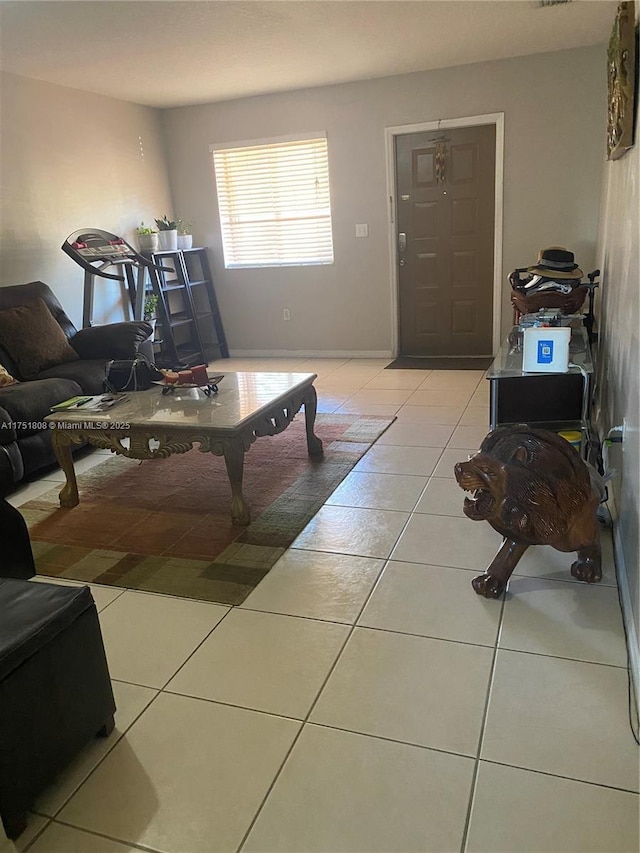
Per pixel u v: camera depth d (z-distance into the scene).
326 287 5.95
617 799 1.33
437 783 1.40
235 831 1.32
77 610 1.47
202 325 6.45
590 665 1.73
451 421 3.91
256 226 6.04
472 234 5.39
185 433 2.64
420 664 1.78
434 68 5.00
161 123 5.94
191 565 2.39
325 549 2.45
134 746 1.56
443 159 5.28
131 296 5.22
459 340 5.72
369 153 5.43
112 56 4.05
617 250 2.89
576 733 1.51
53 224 4.75
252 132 5.72
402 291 5.77
